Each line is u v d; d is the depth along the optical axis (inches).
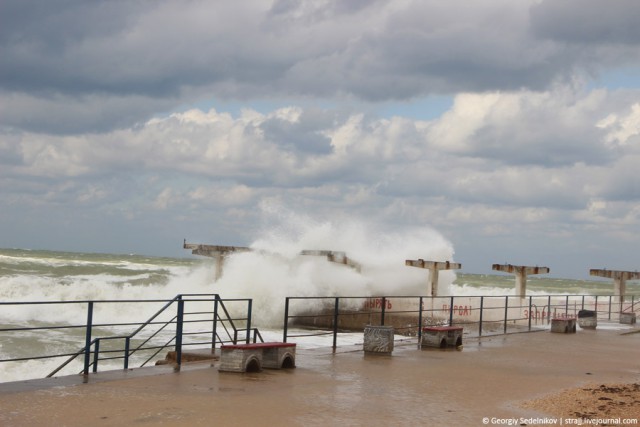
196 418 292.8
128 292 1572.3
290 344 454.3
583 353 614.9
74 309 1210.0
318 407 326.6
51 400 320.5
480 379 437.1
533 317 1029.2
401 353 565.0
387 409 329.1
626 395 387.9
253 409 315.6
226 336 861.2
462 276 5753.0
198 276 1572.3
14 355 776.3
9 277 1990.7
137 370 420.8
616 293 1185.4
